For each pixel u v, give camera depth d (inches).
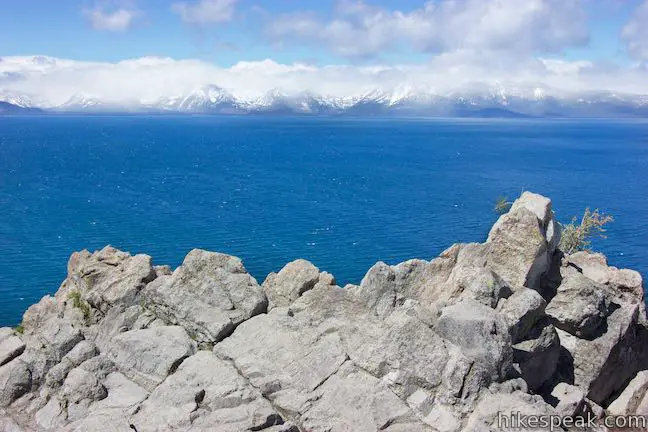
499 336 735.7
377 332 800.9
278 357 794.2
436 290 954.7
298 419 706.8
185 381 761.0
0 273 2871.6
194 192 5536.4
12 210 4478.3
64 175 6752.0
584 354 869.2
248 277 936.3
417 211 4645.7
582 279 905.5
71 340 877.2
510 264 922.1
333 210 4648.1
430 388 717.3
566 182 6594.5
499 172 7544.3
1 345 911.0
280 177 6791.3
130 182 6220.5
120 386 791.7
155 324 922.7
